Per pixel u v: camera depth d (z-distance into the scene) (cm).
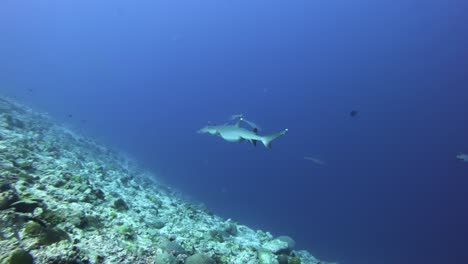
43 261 361
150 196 1097
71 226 504
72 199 639
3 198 459
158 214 895
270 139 717
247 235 1056
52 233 421
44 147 1077
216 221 1133
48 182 693
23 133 1159
